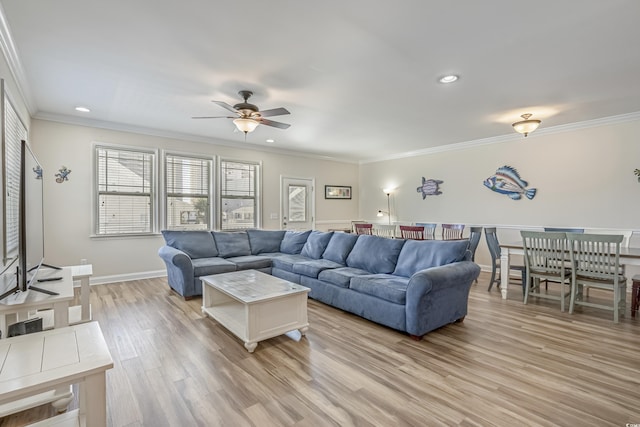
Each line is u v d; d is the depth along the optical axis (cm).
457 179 623
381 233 591
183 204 552
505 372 225
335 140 593
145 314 343
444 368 231
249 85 328
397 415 177
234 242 502
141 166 507
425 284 273
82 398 150
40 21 216
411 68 288
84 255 457
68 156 443
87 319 304
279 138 576
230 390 202
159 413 179
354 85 328
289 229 707
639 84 325
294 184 717
